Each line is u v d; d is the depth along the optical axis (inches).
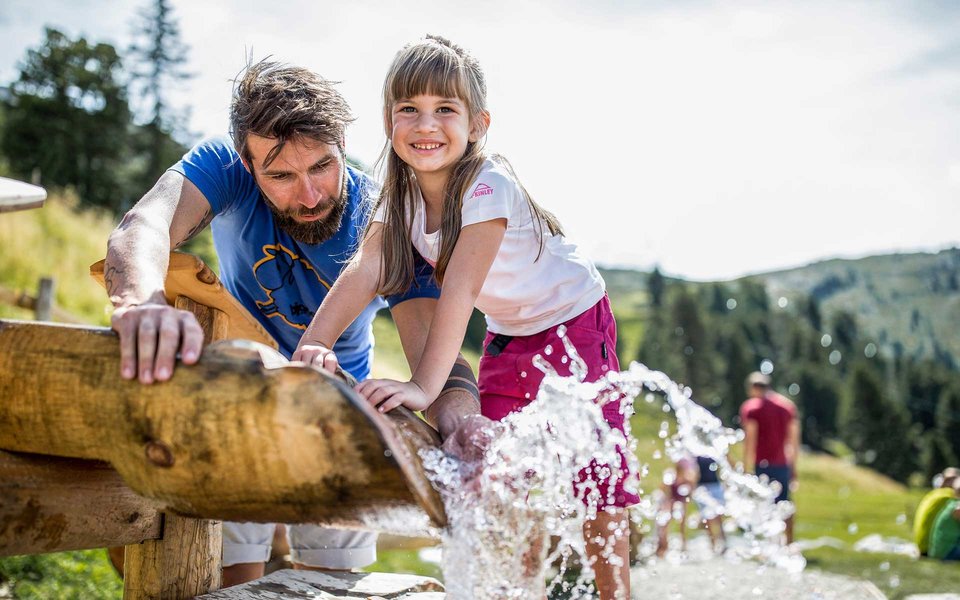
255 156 95.0
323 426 49.4
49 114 1589.6
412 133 91.2
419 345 97.2
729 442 72.2
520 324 96.8
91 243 790.5
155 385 53.2
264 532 115.2
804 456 2165.4
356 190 106.4
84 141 1606.8
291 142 93.2
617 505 83.4
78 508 67.6
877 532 636.7
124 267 74.5
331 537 116.3
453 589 58.1
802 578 179.5
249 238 106.3
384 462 49.0
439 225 95.5
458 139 92.0
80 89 1654.8
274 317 112.7
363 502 50.9
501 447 65.6
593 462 82.4
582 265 99.0
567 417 72.4
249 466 51.1
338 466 49.6
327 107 95.9
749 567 194.2
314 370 50.8
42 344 58.0
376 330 1035.9
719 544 239.5
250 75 95.6
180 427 52.2
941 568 300.5
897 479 2265.0
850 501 1314.0
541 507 67.2
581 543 70.0
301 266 107.6
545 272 96.1
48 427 57.3
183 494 53.9
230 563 113.6
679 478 317.4
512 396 94.7
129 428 53.9
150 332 54.2
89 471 69.0
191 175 97.6
